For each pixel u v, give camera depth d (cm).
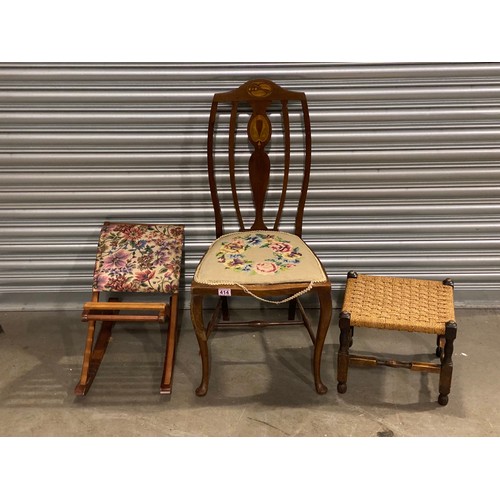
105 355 262
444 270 287
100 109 248
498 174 263
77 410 231
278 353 264
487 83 245
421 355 263
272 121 252
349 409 231
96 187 264
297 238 247
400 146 257
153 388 243
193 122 252
